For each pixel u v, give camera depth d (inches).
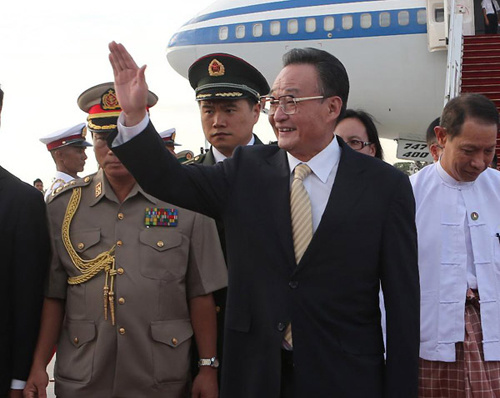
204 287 120.2
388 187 94.0
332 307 90.6
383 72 607.5
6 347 117.7
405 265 93.1
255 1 643.5
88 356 115.0
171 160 92.2
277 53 625.9
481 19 589.6
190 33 653.3
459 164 116.3
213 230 122.5
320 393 89.0
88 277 116.5
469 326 118.0
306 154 96.0
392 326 92.4
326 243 90.7
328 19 614.2
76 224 120.3
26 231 117.0
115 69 88.8
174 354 116.9
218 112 146.1
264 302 91.3
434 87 602.9
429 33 582.6
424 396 120.0
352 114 154.7
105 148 117.0
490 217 122.3
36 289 117.4
